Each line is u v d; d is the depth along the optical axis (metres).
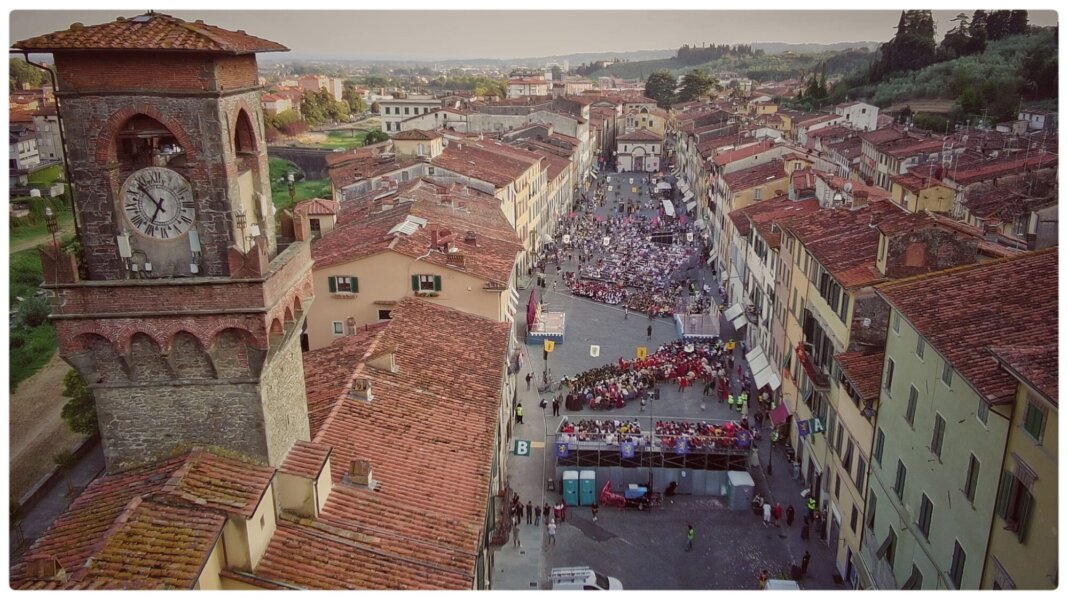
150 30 20.45
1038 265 32.34
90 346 22.38
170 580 19.45
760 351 63.78
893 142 102.25
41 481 52.06
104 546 20.14
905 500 32.91
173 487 21.94
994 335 28.48
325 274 53.78
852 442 39.62
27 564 19.08
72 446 57.81
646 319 81.75
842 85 168.75
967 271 33.81
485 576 34.19
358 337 42.25
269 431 24.00
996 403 24.69
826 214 52.38
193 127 21.19
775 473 49.41
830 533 42.62
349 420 32.34
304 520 25.12
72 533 21.44
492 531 39.31
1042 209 53.56
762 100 193.62
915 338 32.44
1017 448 24.47
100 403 23.08
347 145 180.62
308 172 168.00
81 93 20.77
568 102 184.12
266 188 24.53
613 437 48.09
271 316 22.52
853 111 137.00
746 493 45.28
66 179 21.62
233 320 22.16
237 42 22.00
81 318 21.69
